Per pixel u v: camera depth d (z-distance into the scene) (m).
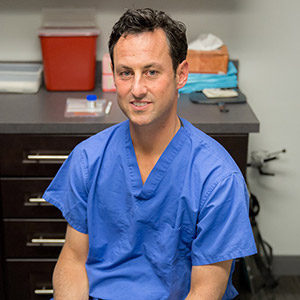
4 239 2.15
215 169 1.27
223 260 1.24
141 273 1.35
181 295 1.35
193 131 1.35
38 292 2.21
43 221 2.13
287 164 2.57
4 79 2.33
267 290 2.51
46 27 2.35
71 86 2.36
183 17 2.41
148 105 1.19
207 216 1.25
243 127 1.99
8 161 2.05
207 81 2.31
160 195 1.32
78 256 1.43
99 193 1.37
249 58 2.45
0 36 2.44
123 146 1.36
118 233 1.38
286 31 2.40
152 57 1.16
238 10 2.39
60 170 1.48
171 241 1.30
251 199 2.43
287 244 2.68
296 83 2.47
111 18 2.41
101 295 1.36
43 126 1.99
